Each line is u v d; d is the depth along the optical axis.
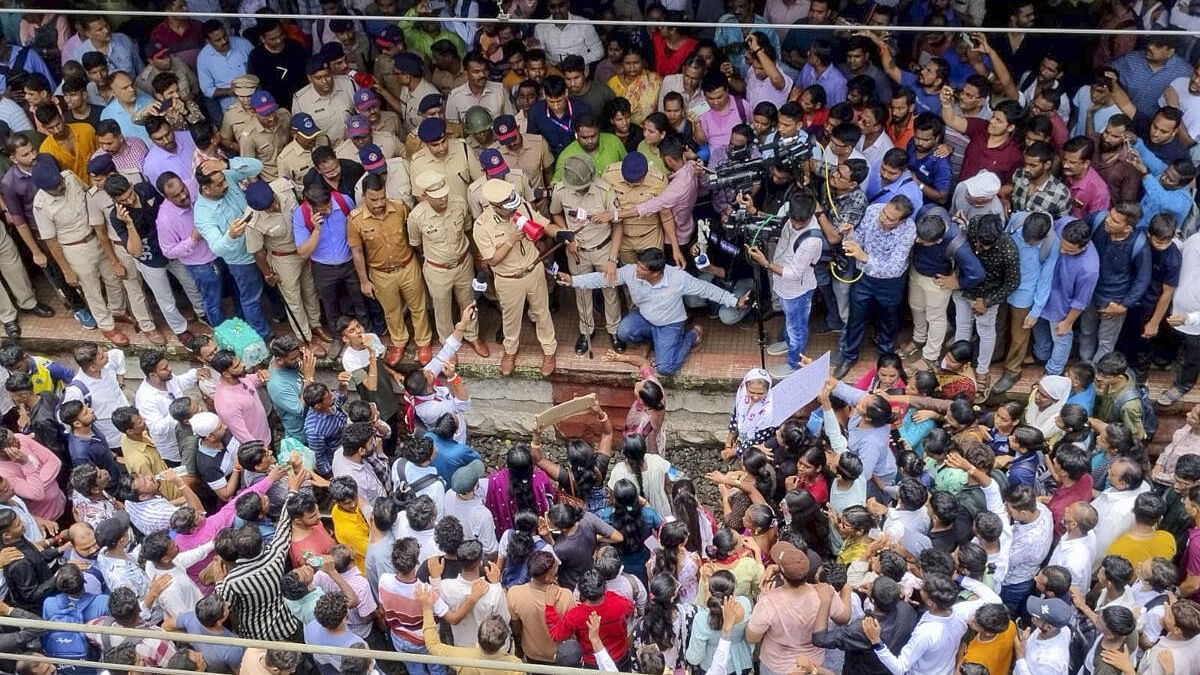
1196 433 8.26
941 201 9.28
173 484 8.33
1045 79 9.72
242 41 10.74
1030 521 7.46
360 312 10.12
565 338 10.24
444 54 10.39
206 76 10.71
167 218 9.38
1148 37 9.60
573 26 10.65
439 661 5.18
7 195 9.64
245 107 10.10
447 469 8.36
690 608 7.36
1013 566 7.54
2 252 10.13
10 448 8.38
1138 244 8.58
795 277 9.02
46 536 8.49
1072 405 7.98
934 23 10.53
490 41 10.57
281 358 8.86
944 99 9.42
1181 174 8.74
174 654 7.17
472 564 7.14
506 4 10.87
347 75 10.31
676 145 9.18
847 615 7.01
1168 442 9.47
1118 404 8.45
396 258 9.46
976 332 9.35
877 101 9.48
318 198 9.15
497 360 10.10
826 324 9.98
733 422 8.84
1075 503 7.35
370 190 9.07
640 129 10.19
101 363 9.17
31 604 7.64
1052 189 8.79
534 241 9.40
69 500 9.03
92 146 10.13
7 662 7.17
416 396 8.88
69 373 9.48
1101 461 8.26
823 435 8.59
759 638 6.99
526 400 10.20
